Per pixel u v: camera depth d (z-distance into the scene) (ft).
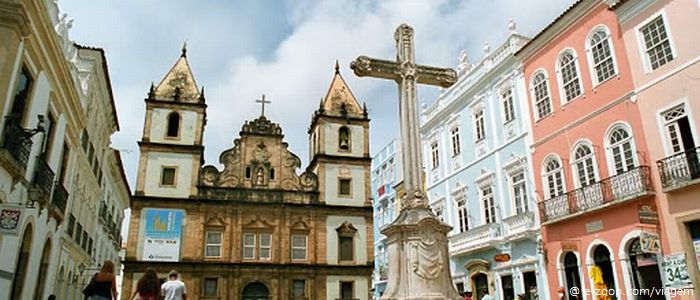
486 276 66.33
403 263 31.01
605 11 53.16
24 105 39.58
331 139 114.01
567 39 58.13
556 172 57.52
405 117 36.27
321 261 102.89
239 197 103.50
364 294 102.89
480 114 72.59
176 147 102.53
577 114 55.52
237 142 108.47
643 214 44.21
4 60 34.35
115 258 121.19
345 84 122.21
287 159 110.22
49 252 52.26
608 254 49.75
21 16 35.29
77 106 55.42
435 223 31.58
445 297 29.55
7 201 36.47
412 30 39.34
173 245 95.61
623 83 50.26
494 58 70.64
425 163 86.28
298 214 105.19
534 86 62.64
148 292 26.48
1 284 37.55
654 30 47.57
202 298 94.17
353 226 107.14
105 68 67.56
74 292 71.92
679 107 44.57
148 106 104.42
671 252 43.50
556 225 55.88
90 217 77.82
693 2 44.01
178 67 111.04
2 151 33.42
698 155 41.60
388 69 37.47
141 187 97.96
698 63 43.04
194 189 100.89
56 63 45.16
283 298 98.02
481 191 70.08
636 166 47.60
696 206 41.78
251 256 99.96
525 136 62.59
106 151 86.63
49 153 47.47
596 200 50.57
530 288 59.16
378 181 144.46
